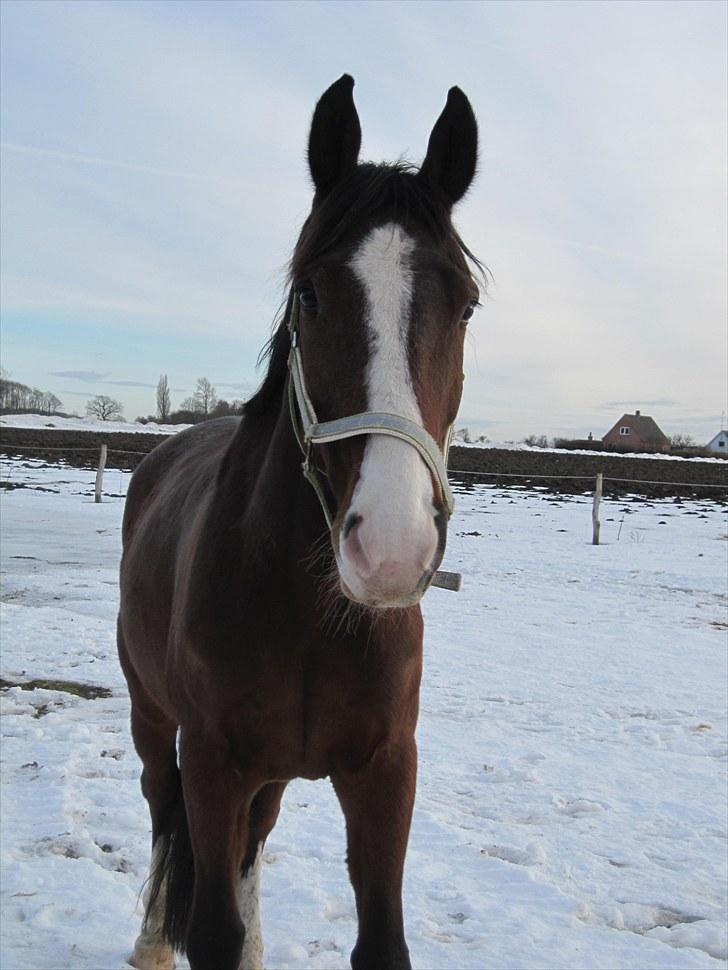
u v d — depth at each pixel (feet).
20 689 17.04
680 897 10.38
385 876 6.59
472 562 35.94
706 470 95.30
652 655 22.03
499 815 12.51
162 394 185.57
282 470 6.70
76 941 9.03
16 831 11.21
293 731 6.73
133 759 13.94
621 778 14.01
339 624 6.32
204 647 6.73
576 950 9.17
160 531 8.95
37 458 83.61
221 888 6.68
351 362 5.63
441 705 17.52
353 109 6.60
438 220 6.22
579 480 78.59
